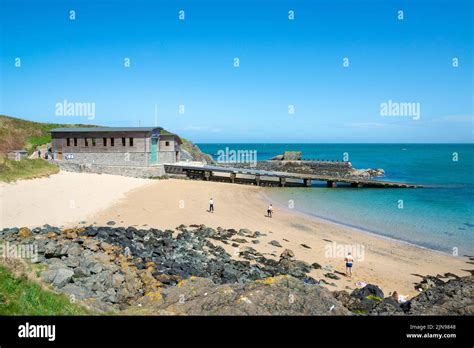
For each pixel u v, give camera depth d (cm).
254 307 1061
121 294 1499
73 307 1089
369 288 1808
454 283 1591
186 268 1975
